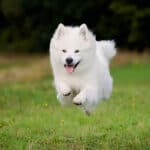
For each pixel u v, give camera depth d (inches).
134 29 1512.1
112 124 456.1
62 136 408.2
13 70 1346.0
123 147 366.9
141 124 450.3
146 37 1524.4
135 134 409.4
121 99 600.4
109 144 374.0
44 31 1630.2
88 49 361.4
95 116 501.7
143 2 1513.3
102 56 395.2
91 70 367.6
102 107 551.5
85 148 366.9
